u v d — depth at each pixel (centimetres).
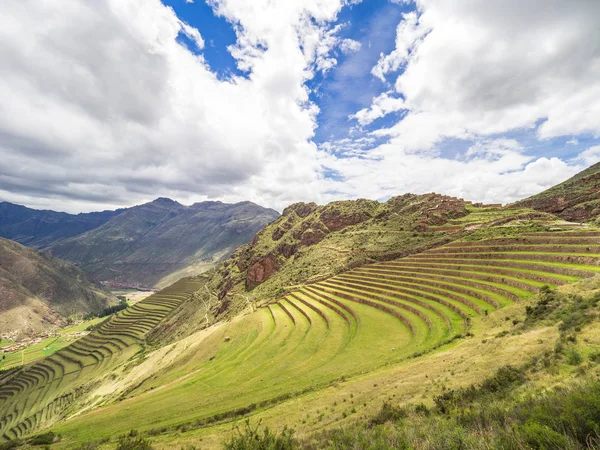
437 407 1741
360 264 9550
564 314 2591
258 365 4406
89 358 16662
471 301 4375
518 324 2964
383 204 16450
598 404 873
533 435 879
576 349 1789
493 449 912
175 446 2280
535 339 2338
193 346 8162
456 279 5441
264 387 3431
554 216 8431
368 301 6119
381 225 13375
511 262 5128
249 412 2825
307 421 2217
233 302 14812
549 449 826
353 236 13250
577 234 5334
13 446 3178
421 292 5597
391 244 10288
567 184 11731
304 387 3106
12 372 17088
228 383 3922
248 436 1566
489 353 2412
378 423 1778
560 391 1195
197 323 15438
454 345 3109
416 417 1652
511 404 1328
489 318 3566
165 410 3453
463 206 11962
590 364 1512
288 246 17075
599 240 4725
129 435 2878
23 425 10288
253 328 7200
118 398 6356
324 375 3344
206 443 2222
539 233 6125
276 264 16312
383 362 3306
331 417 2155
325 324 5728
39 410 11338
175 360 7519
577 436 852
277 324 6675
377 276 7719
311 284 9581
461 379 2108
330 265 10731
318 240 15700
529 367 1853
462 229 9312
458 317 4094
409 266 7462
